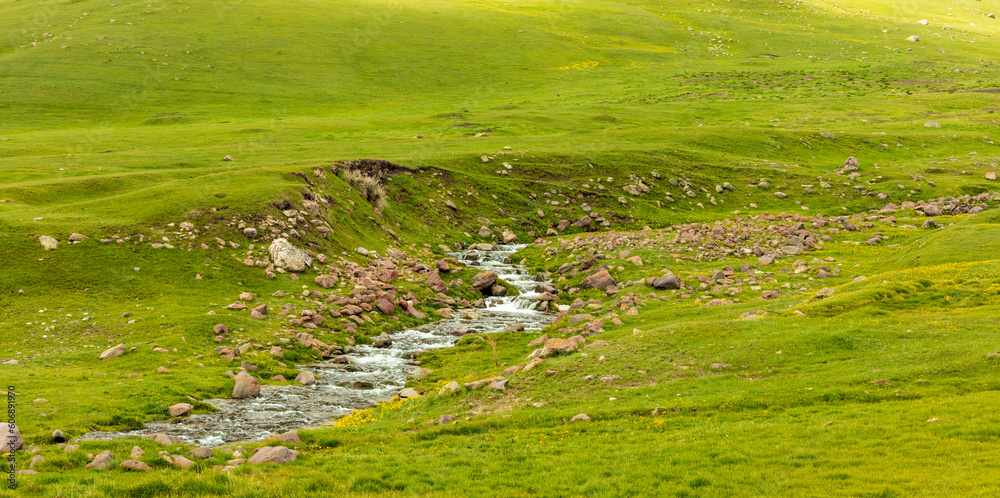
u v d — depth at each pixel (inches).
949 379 825.5
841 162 3850.9
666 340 1167.6
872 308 1253.7
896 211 2829.7
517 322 1694.1
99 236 1667.1
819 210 3085.6
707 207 3152.1
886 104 5275.6
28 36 5718.5
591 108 4968.0
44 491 544.1
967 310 1175.0
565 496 559.2
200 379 1104.2
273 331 1401.3
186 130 3703.3
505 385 1028.5
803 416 753.0
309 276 1768.0
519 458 687.1
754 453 626.2
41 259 1537.9
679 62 6914.4
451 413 930.1
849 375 893.2
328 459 711.1
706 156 3656.5
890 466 555.8
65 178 2236.7
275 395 1095.6
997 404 695.1
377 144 3383.4
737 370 997.2
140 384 1041.5
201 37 6107.3
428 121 4296.3
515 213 2842.0
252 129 3725.4
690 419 791.7
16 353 1208.2
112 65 5211.6
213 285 1601.9
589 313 1670.8
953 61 6678.2
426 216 2637.8
